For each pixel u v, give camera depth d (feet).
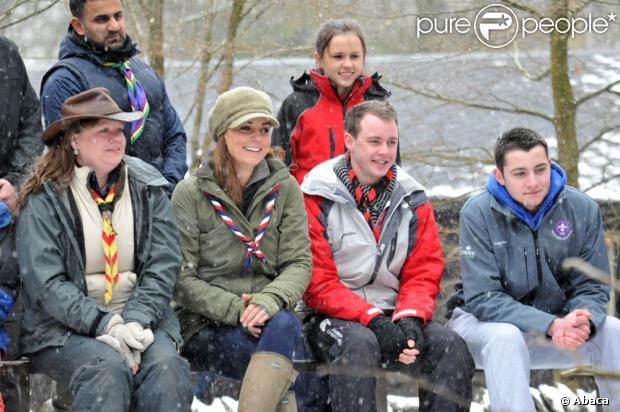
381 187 23.29
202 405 28.40
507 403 20.99
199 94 41.73
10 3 37.88
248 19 42.80
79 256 20.39
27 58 45.70
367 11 41.65
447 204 39.47
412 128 46.24
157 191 21.30
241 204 22.36
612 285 11.68
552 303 23.30
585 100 39.24
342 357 21.20
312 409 22.97
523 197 22.85
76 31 23.71
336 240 23.09
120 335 19.56
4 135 23.08
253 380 20.21
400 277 23.38
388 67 42.63
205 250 22.21
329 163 23.67
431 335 21.91
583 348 22.72
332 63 25.89
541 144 22.84
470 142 46.09
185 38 42.86
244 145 21.89
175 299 21.97
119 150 20.58
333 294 22.41
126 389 19.15
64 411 22.59
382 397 23.36
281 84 50.70
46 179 20.54
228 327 21.63
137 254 20.90
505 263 23.17
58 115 23.04
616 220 37.58
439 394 20.94
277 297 21.34
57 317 19.89
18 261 20.67
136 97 23.77
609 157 41.22
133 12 41.65
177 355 19.85
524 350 21.59
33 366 21.11
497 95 45.29
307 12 42.37
